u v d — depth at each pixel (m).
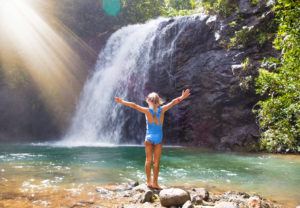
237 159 11.89
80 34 26.70
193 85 17.94
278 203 6.02
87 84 25.08
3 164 9.90
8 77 23.16
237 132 15.89
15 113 23.17
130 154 13.09
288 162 11.19
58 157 11.87
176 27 19.64
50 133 24.02
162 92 19.56
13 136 22.89
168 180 7.86
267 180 8.05
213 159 11.82
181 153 13.64
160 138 6.82
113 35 24.81
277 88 11.60
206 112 17.19
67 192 6.34
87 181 7.46
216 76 16.95
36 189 6.55
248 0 17.23
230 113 16.42
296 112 12.84
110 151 14.29
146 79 20.58
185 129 18.09
